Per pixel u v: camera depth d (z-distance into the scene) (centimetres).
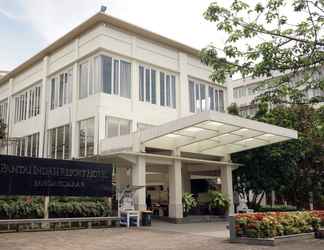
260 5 925
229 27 931
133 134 1872
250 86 4544
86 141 2158
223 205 2172
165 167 2248
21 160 1459
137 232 1459
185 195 2028
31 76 2792
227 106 2833
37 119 2634
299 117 2241
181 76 2527
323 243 1223
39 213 1470
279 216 1324
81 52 2284
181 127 1669
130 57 2261
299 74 949
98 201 1683
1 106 3256
